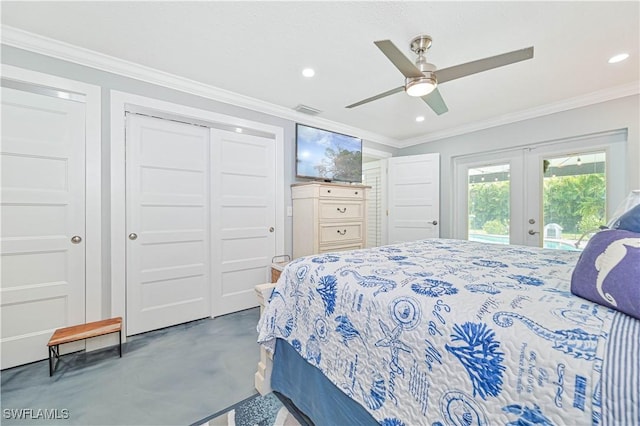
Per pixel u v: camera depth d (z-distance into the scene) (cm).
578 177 294
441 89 256
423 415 74
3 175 180
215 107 268
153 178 238
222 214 277
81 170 204
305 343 119
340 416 103
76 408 143
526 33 175
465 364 67
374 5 152
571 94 269
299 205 317
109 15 162
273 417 137
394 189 426
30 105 186
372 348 90
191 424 133
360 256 150
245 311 290
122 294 221
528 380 58
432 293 86
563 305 72
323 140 344
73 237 202
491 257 147
